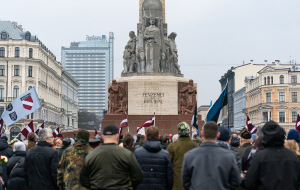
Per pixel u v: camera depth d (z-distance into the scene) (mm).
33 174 10914
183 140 10617
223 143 9195
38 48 91188
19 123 87312
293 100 93250
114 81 29422
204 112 127875
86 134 10453
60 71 114562
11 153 14914
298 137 9984
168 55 31031
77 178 10180
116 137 8141
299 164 7758
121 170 7762
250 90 105500
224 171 7695
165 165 9719
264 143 7887
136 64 30906
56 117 108625
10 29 93000
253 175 7738
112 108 29062
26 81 89188
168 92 29141
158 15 31266
